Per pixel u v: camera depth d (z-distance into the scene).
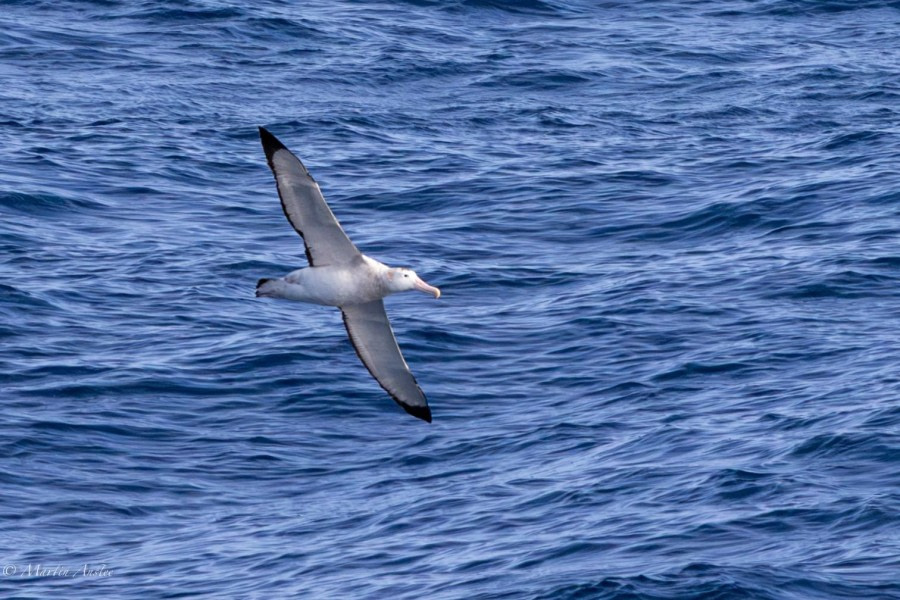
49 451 20.92
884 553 16.16
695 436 20.41
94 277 27.97
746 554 16.39
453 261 29.06
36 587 17.28
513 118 41.34
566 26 53.25
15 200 31.83
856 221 30.33
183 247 29.92
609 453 20.19
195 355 24.39
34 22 48.66
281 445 21.39
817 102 43.34
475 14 54.16
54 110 39.94
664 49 50.12
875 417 20.00
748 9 56.94
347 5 54.28
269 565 17.58
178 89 42.84
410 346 24.50
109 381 23.17
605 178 34.88
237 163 36.03
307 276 13.99
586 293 27.08
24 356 24.08
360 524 18.73
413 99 43.34
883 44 51.75
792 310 25.62
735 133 39.69
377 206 32.69
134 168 34.91
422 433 21.64
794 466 18.84
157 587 17.16
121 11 50.47
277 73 45.16
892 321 24.88
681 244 30.23
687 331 24.91
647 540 16.98
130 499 19.80
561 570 16.36
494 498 19.08
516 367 23.83
